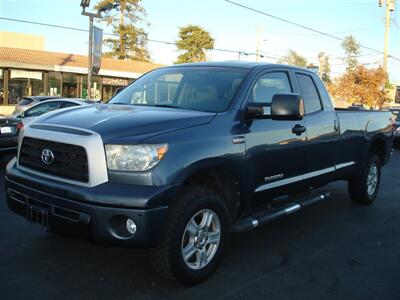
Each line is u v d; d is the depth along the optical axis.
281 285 4.24
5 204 6.57
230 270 4.52
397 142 17.86
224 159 4.23
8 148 9.35
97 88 35.84
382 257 5.12
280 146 5.00
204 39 57.28
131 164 3.66
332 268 4.72
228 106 4.55
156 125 3.94
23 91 32.03
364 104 36.81
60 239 5.12
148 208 3.57
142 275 4.27
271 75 5.22
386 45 35.62
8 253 4.69
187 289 4.04
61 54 37.59
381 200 8.05
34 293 3.84
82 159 3.74
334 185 9.17
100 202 3.57
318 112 5.88
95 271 4.33
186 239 4.01
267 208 5.23
